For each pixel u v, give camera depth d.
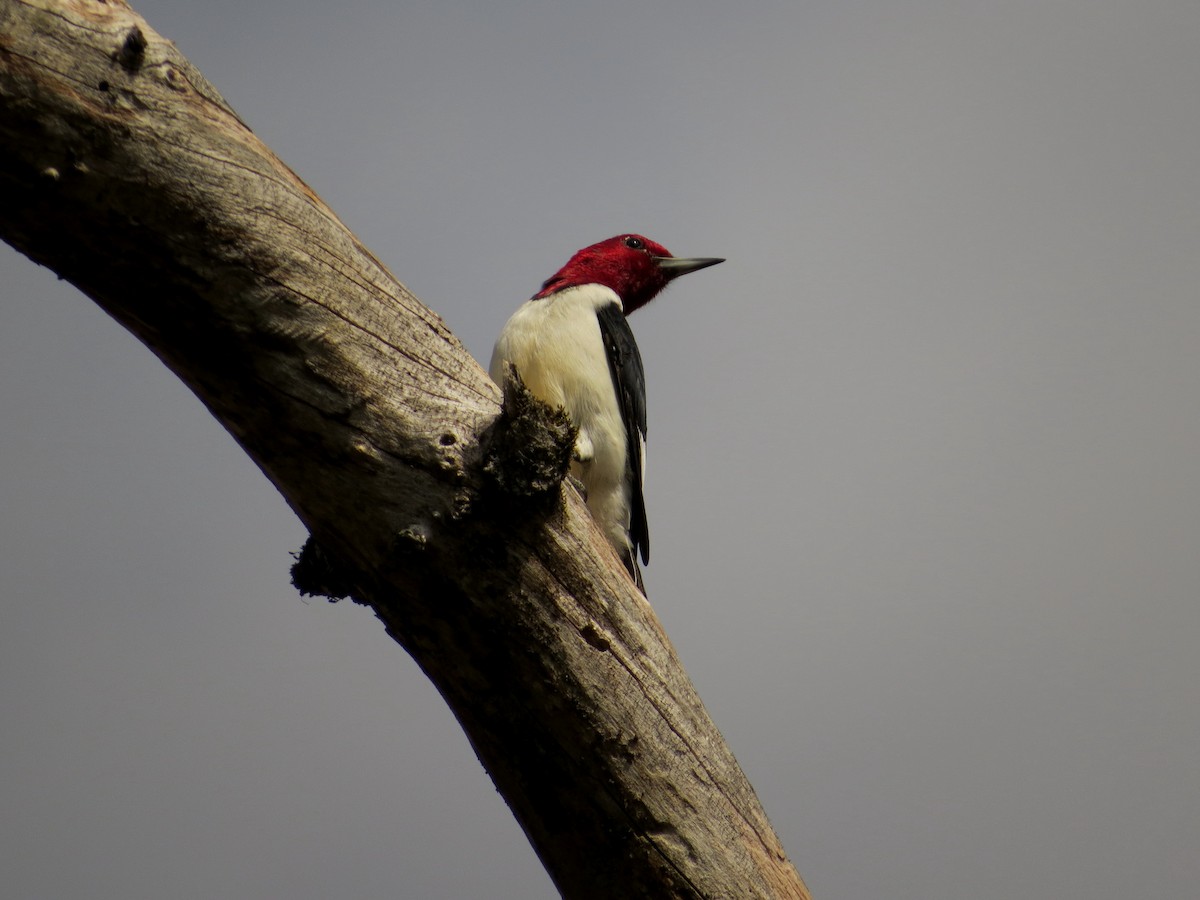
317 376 6.13
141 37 5.60
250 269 5.92
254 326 6.01
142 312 5.97
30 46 5.29
